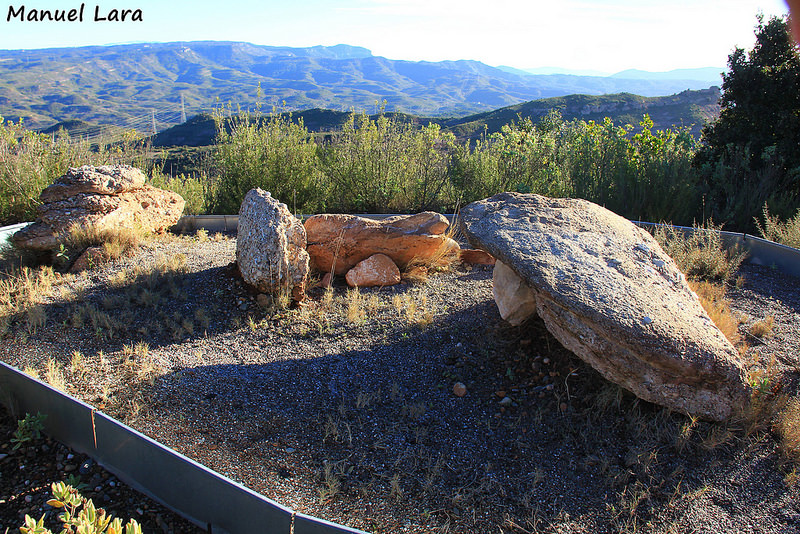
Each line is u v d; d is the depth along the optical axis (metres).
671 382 3.64
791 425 3.57
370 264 6.39
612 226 5.07
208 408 3.93
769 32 8.73
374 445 3.62
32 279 6.09
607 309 3.74
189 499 2.95
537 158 10.12
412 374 4.48
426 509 3.10
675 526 2.95
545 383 4.25
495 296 4.98
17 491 3.12
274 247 5.55
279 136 10.16
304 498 3.15
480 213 5.28
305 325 5.30
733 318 5.07
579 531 2.93
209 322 5.30
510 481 3.32
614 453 3.51
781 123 8.62
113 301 5.52
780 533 2.89
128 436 3.10
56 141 9.72
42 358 4.46
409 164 10.21
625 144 9.37
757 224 7.52
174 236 8.23
